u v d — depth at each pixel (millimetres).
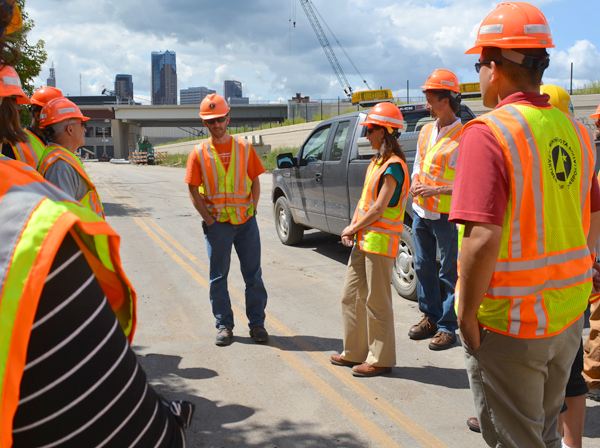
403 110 5820
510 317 1548
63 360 677
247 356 3898
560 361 1671
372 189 3385
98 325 724
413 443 2717
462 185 1524
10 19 848
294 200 7465
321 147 6742
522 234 1517
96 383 711
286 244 8023
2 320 635
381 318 3453
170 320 4691
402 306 5062
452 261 3990
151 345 4109
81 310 701
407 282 5262
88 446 717
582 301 1637
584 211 1725
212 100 3969
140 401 788
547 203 1527
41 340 662
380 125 3359
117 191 18672
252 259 4195
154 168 44156
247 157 4082
